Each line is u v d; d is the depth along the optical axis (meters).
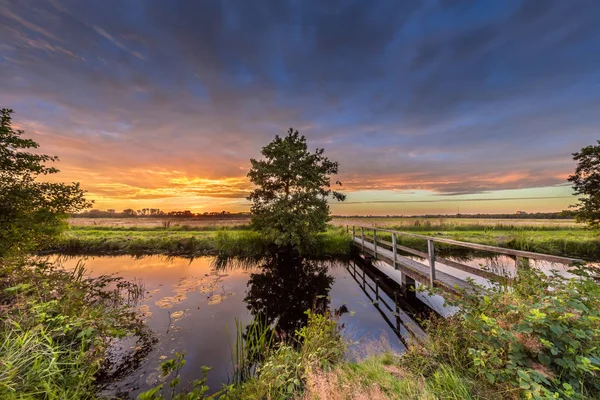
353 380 2.45
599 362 1.56
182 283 7.79
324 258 12.23
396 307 5.81
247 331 4.71
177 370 3.43
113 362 3.65
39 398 2.15
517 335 2.07
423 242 13.69
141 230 19.31
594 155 10.19
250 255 12.42
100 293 5.29
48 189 5.40
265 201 12.77
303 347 3.22
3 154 4.91
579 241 11.52
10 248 5.03
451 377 2.23
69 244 13.14
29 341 2.38
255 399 2.42
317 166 12.74
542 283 2.75
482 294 3.39
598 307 2.00
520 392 1.83
